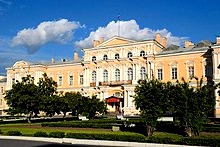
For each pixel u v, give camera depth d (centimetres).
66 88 8656
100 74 8044
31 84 5375
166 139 2541
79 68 8538
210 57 6675
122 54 7762
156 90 3105
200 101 2966
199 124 2948
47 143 2842
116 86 7738
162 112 3091
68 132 3303
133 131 3528
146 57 7350
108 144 2716
